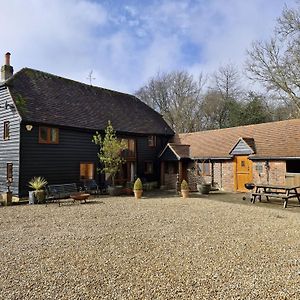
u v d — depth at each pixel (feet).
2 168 55.93
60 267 18.62
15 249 22.47
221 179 67.56
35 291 15.23
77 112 64.95
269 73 89.10
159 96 156.25
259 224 31.17
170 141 85.87
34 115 54.34
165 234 26.89
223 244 23.66
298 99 84.43
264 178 58.85
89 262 19.52
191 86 148.25
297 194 46.42
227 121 132.87
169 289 15.39
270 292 15.02
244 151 62.08
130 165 74.43
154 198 54.80
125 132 71.05
